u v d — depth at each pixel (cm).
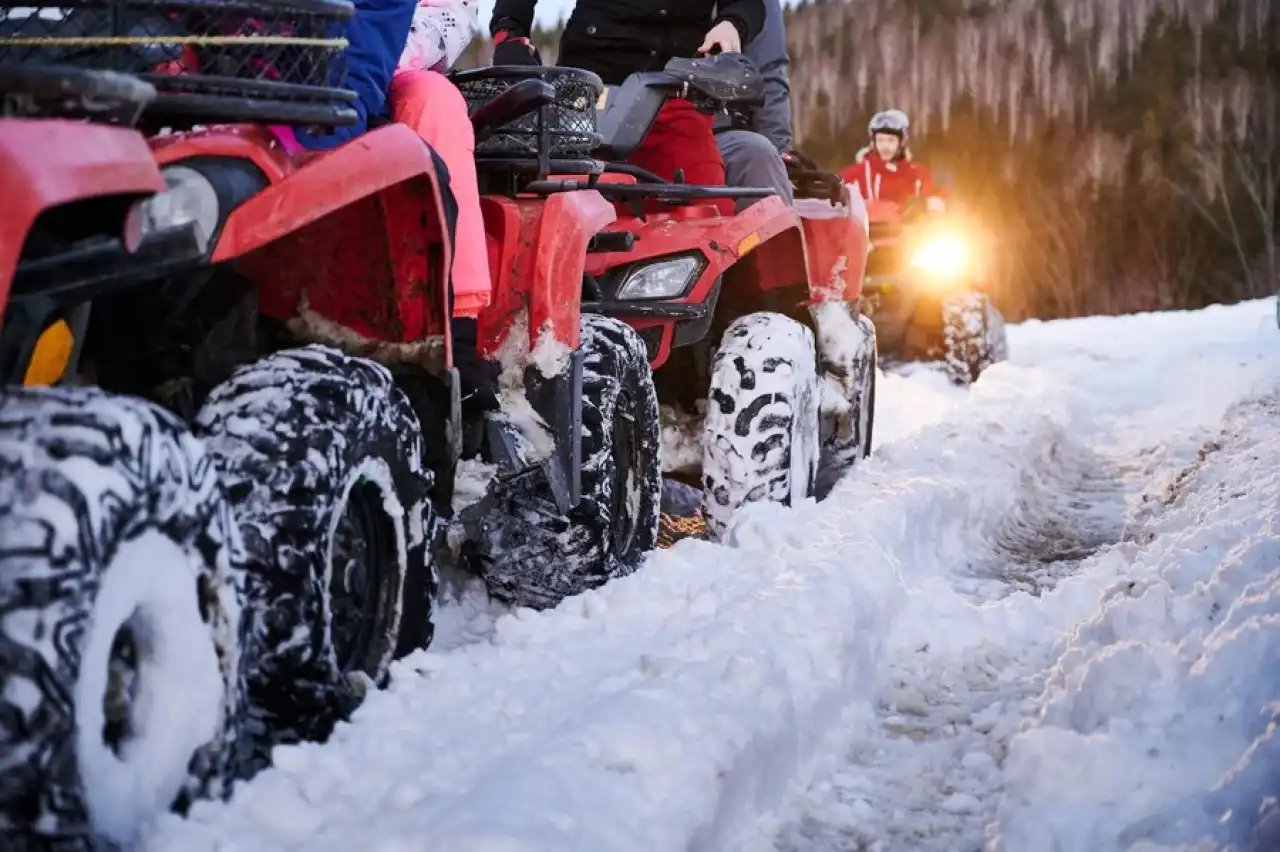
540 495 407
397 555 312
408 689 304
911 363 1148
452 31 408
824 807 302
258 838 226
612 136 528
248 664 255
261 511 265
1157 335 1569
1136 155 5094
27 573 193
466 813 233
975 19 5559
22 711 191
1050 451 798
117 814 211
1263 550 365
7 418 206
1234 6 5181
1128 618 364
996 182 5303
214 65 273
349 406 283
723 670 318
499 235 399
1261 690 287
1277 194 4809
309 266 323
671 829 246
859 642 371
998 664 399
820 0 5806
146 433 218
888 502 528
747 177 591
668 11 605
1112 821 260
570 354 397
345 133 341
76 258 232
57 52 246
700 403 593
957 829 290
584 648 345
